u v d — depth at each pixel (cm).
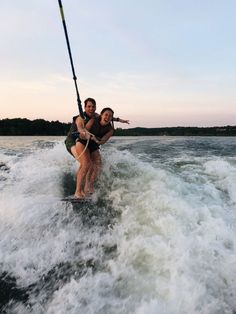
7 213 298
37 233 275
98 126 332
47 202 309
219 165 432
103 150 416
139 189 324
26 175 385
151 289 208
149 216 279
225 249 233
